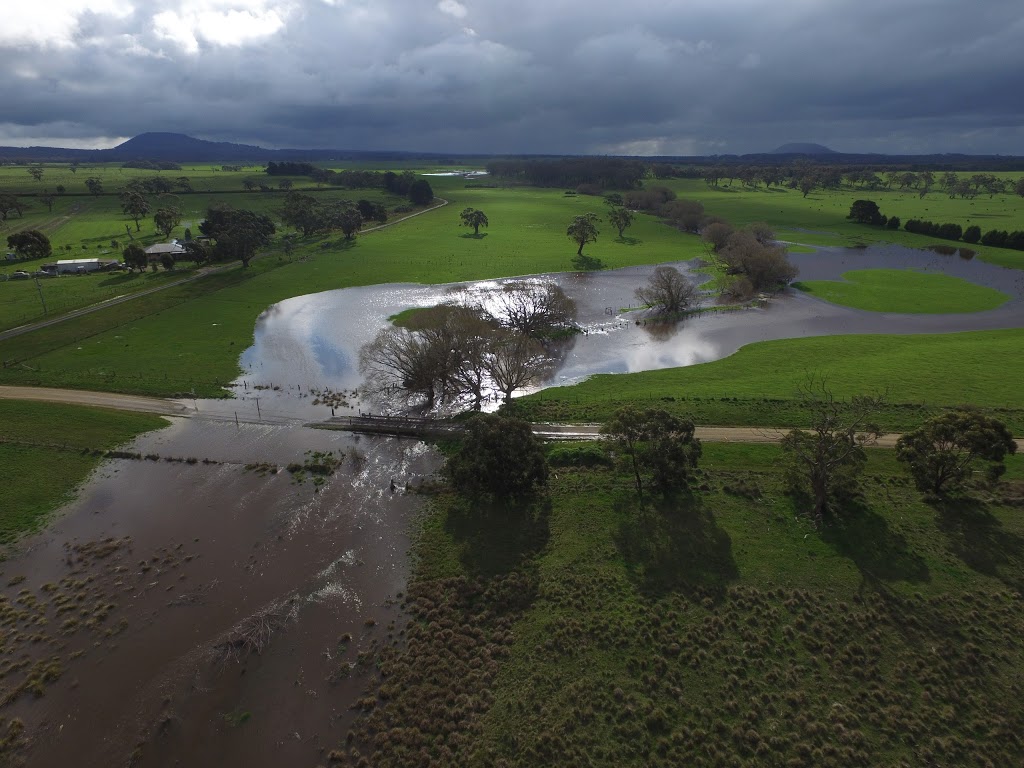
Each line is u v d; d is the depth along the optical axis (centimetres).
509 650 3725
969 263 15775
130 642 3797
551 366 8875
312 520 5088
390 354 7694
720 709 3281
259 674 3572
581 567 4412
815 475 4806
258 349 9300
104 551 4647
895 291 12825
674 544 4628
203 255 14525
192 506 5275
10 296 11606
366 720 3284
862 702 3297
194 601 4144
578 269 14875
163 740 3173
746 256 13250
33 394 7369
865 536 4659
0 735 3191
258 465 5919
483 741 3152
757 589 4150
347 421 6850
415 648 3753
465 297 12219
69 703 3375
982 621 3809
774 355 8981
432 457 6112
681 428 5191
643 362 9050
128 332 9844
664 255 16550
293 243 17388
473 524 4966
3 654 3697
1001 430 4734
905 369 8075
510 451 5016
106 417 6781
